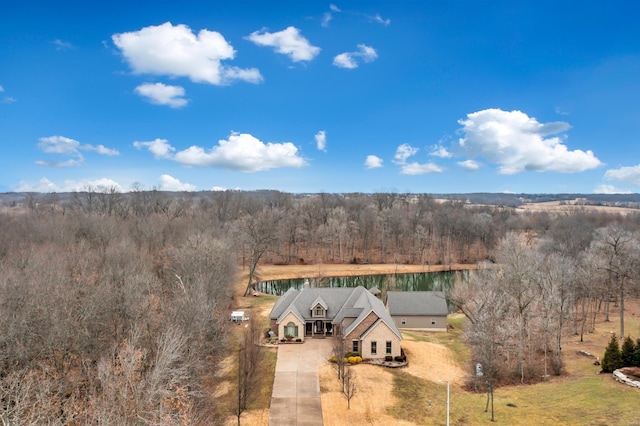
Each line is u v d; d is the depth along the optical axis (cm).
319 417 3934
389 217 15300
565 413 3747
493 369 4725
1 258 7288
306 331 6225
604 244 8081
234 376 4716
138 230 9956
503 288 5959
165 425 2655
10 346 3531
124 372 3034
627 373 4406
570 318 6606
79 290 5119
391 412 4022
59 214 12256
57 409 2955
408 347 5844
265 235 10275
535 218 17875
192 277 6550
